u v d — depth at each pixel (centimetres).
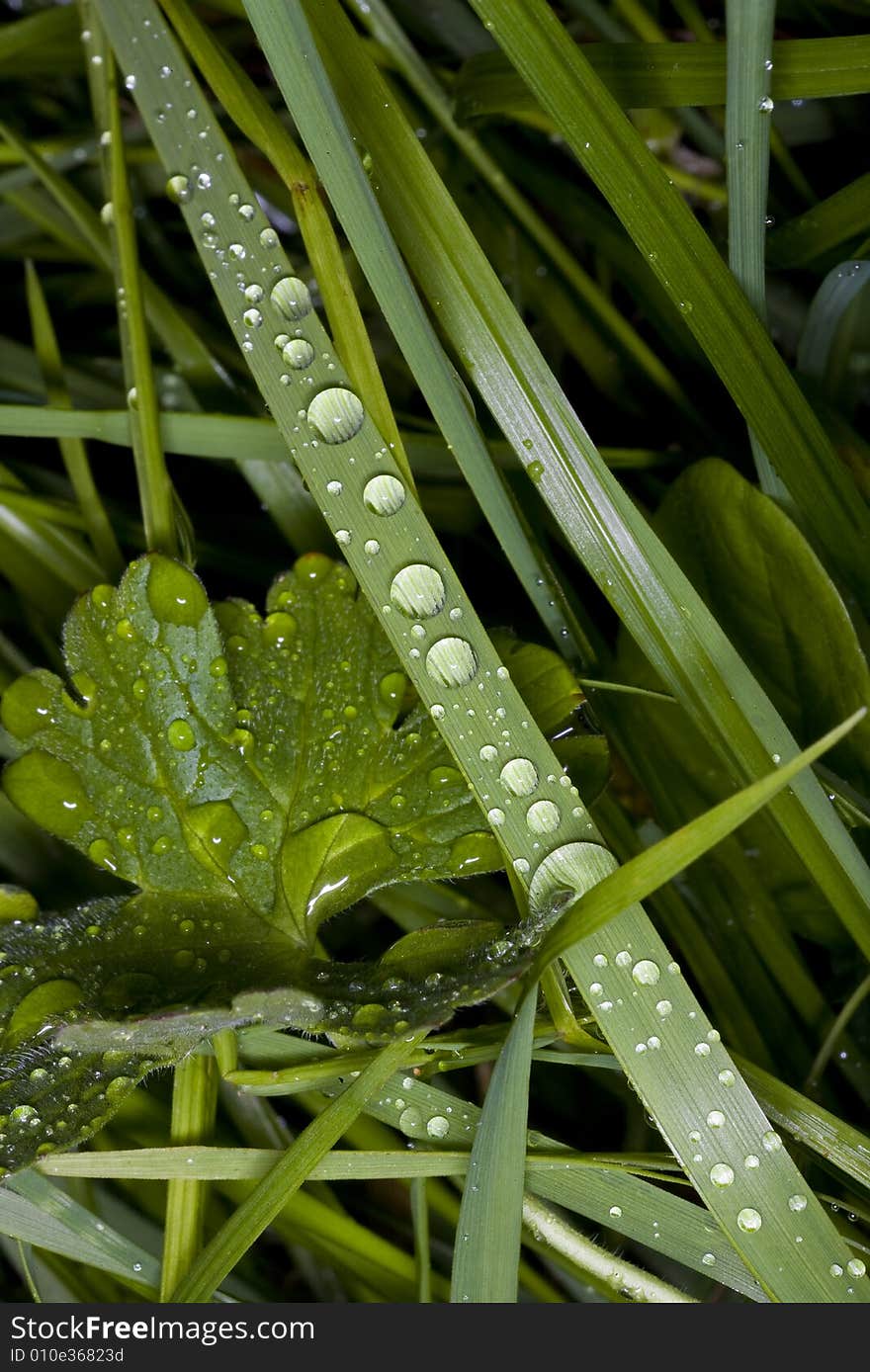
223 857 40
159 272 45
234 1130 42
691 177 44
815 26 45
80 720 40
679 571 40
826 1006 42
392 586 40
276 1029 40
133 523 44
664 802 42
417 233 40
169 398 44
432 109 44
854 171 45
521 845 39
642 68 42
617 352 45
